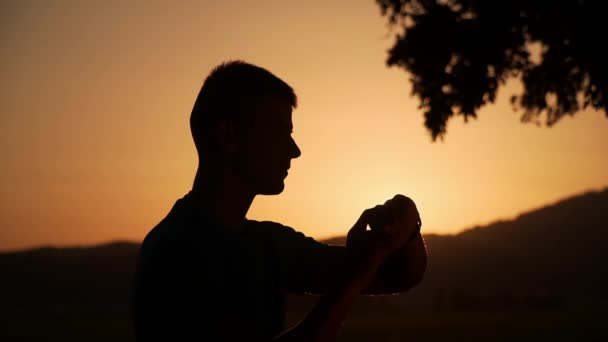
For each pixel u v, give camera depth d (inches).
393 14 526.6
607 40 476.4
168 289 98.7
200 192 106.8
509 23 500.7
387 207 106.6
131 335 1862.7
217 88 107.7
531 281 6348.4
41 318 2859.3
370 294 115.1
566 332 1742.1
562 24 484.4
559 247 7500.0
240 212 107.7
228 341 99.7
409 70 528.1
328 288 111.6
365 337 1732.3
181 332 98.7
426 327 2132.1
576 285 6314.0
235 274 102.5
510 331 1867.6
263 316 104.9
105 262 6087.6
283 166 108.7
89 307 4119.1
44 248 6717.5
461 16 514.9
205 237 101.3
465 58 514.3
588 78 483.5
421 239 113.8
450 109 522.0
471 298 3560.5
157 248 100.0
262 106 107.0
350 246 108.3
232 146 106.7
